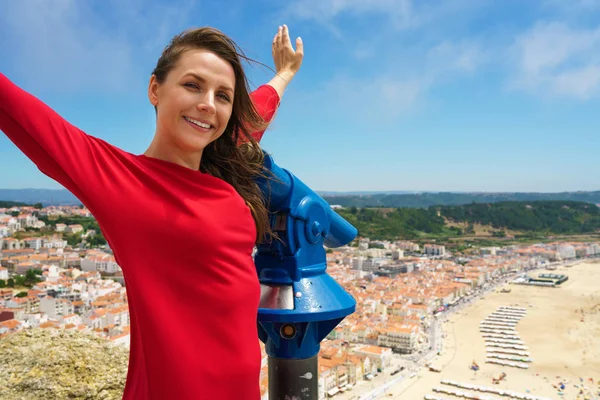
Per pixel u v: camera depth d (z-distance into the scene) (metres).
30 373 4.87
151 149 2.29
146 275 2.00
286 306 2.84
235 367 2.10
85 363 5.16
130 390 2.26
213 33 2.23
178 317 2.03
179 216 2.03
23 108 1.83
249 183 2.71
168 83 2.18
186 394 2.01
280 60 3.52
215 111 2.20
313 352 3.01
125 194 1.97
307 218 2.95
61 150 1.88
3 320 59.97
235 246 2.21
